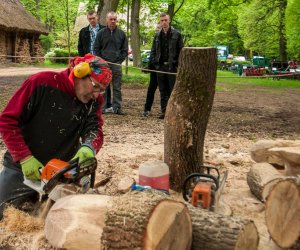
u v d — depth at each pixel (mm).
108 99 10086
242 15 37156
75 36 36469
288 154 4723
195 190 3232
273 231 3193
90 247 3016
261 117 10938
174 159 4508
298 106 13961
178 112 4473
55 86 3453
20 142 3412
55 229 3131
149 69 9406
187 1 36375
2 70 23438
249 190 4742
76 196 3281
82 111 3574
